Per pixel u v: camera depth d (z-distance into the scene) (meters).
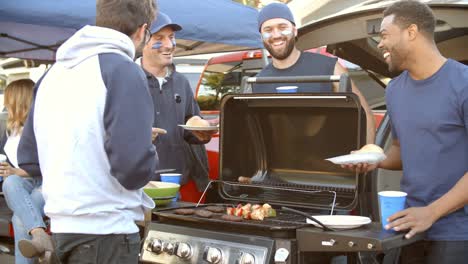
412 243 2.68
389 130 3.50
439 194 2.52
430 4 3.17
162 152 3.73
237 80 6.82
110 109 2.11
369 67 4.07
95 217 2.16
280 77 3.11
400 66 2.55
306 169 3.12
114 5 2.23
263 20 3.36
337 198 2.93
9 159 4.36
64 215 2.17
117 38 2.20
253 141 3.22
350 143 2.96
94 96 2.12
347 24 3.43
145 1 2.29
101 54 2.17
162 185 3.23
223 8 4.93
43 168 2.26
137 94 2.12
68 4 4.19
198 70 9.58
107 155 2.14
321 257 2.69
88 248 2.17
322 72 3.33
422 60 2.50
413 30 2.48
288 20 3.33
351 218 2.61
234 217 2.71
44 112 2.24
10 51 5.98
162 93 3.76
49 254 2.65
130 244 2.23
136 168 2.08
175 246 2.76
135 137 2.08
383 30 2.55
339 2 10.80
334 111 2.95
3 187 4.26
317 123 3.03
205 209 2.96
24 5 4.04
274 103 3.04
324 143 3.04
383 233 2.41
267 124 3.18
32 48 5.89
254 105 3.12
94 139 2.13
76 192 2.14
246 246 2.57
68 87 2.18
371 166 2.61
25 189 4.25
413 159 2.57
